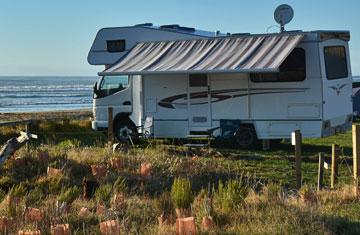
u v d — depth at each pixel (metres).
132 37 18.66
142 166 11.15
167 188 10.24
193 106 17.12
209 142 17.02
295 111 15.71
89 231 6.93
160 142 17.55
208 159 13.22
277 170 12.73
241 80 16.36
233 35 16.84
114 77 18.67
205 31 19.53
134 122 18.33
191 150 15.18
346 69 16.55
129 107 18.39
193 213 7.71
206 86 16.88
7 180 10.23
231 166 12.96
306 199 8.59
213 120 16.84
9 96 100.38
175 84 17.38
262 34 16.12
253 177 11.48
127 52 18.11
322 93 15.41
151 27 18.41
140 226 7.10
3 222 6.97
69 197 8.82
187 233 6.57
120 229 6.81
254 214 7.45
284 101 15.84
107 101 18.77
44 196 9.29
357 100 25.16
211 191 9.94
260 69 14.45
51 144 15.99
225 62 15.45
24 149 12.71
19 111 53.16
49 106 65.88
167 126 17.56
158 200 8.66
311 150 16.41
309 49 15.48
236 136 16.52
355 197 8.91
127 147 15.29
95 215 7.70
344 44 16.50
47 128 21.64
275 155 14.99
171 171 11.45
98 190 9.18
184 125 17.30
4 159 11.05
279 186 10.07
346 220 7.24
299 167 10.82
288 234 6.56
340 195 9.01
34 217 7.38
